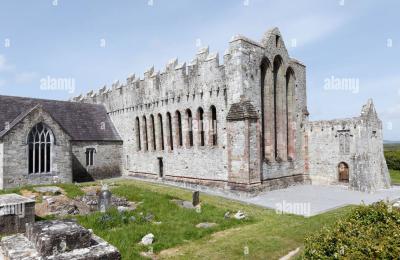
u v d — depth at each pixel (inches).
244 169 1031.0
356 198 983.6
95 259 292.5
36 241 322.0
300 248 499.8
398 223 357.1
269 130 1186.6
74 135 1514.5
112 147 1657.2
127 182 1406.3
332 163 1247.5
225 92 1114.1
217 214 705.6
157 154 1446.9
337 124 1233.4
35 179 1198.9
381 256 253.4
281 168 1217.4
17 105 1427.2
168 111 1369.3
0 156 1143.0
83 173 1528.1
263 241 533.0
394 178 1534.2
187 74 1273.4
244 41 1077.1
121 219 619.8
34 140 1207.6
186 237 554.3
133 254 457.4
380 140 1268.5
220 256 470.9
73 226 346.0
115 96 1745.8
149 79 1483.8
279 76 1268.5
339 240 285.3
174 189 1175.0
